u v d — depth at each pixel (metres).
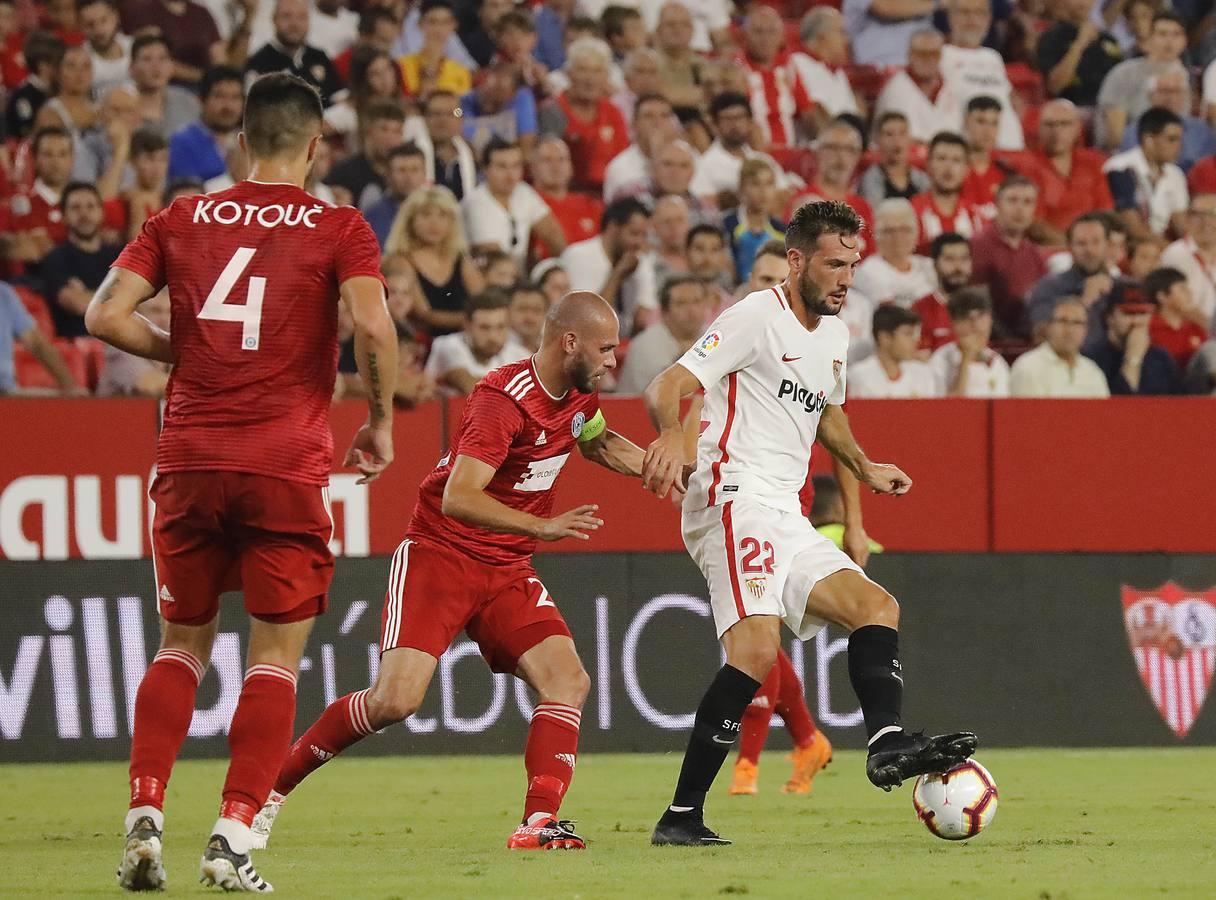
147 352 15.68
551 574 36.47
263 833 20.55
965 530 41.06
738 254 48.72
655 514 39.69
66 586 35.84
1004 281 48.62
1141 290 47.97
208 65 50.38
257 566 15.32
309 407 15.37
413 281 44.34
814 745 28.67
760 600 19.39
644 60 51.84
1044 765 33.59
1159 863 17.66
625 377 44.00
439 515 20.78
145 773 14.84
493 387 19.78
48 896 15.12
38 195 45.47
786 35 56.47
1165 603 38.03
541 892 15.11
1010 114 54.78
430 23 51.19
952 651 37.28
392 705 20.25
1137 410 41.56
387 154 47.41
